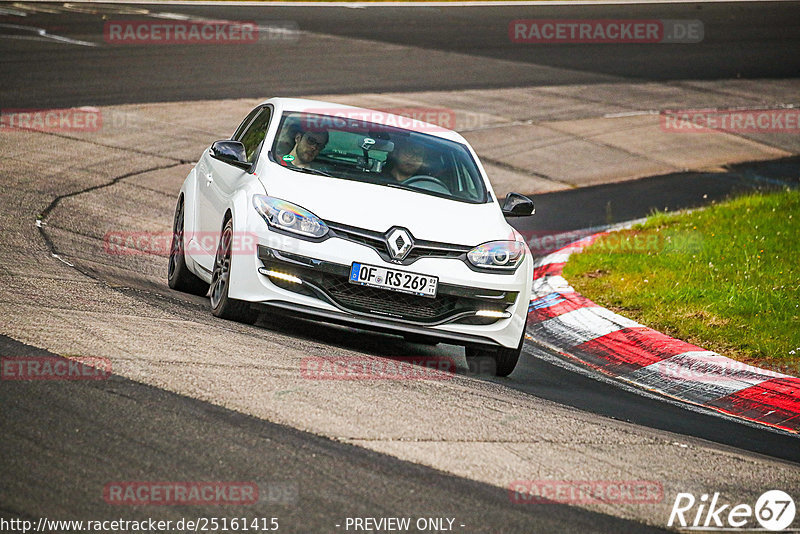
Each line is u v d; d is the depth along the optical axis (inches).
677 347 1164.5
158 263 1330.0
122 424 641.0
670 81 3659.0
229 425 665.0
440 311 964.6
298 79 3048.7
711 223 1850.4
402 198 1011.3
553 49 4084.6
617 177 2444.6
